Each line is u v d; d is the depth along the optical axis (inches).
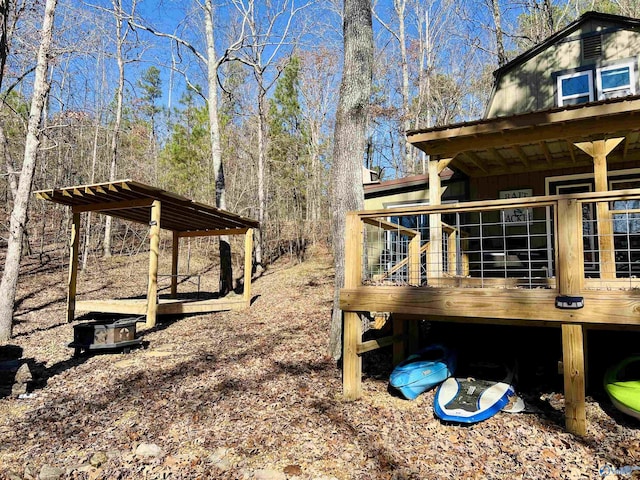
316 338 307.4
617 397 176.6
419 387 207.2
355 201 263.6
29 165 327.6
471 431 171.2
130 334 284.8
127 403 198.7
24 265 592.4
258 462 147.4
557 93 398.3
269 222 945.5
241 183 947.3
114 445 159.9
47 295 477.1
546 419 179.8
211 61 558.6
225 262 512.1
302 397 205.9
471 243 380.5
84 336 269.4
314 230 925.8
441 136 284.5
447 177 396.5
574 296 164.7
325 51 1037.8
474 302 183.0
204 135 875.4
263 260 787.4
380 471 141.5
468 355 242.7
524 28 865.5
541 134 268.8
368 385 227.3
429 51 982.4
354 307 205.2
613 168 340.2
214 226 485.1
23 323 364.5
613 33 380.5
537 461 146.0
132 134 831.1
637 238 325.4
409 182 419.5
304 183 988.6
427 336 282.0
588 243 336.2
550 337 257.4
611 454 148.7
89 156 823.1
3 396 206.7
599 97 380.2
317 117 1060.5
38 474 139.7
